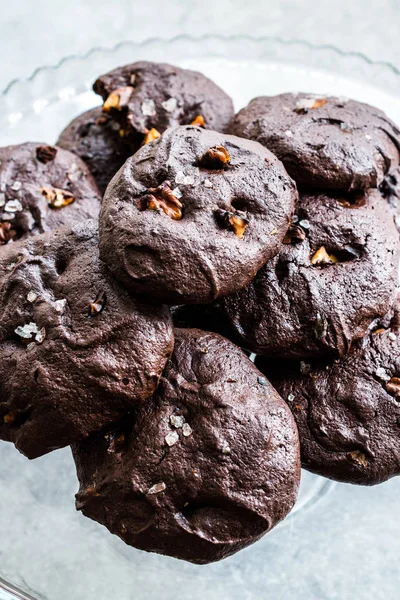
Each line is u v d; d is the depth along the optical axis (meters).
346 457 0.35
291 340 0.35
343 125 0.38
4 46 0.55
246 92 0.48
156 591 0.36
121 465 0.33
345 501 0.38
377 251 0.35
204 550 0.32
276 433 0.33
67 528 0.37
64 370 0.32
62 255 0.34
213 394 0.33
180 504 0.32
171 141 0.34
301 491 0.38
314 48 0.49
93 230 0.34
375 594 0.37
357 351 0.36
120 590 0.36
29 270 0.34
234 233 0.32
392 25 0.56
